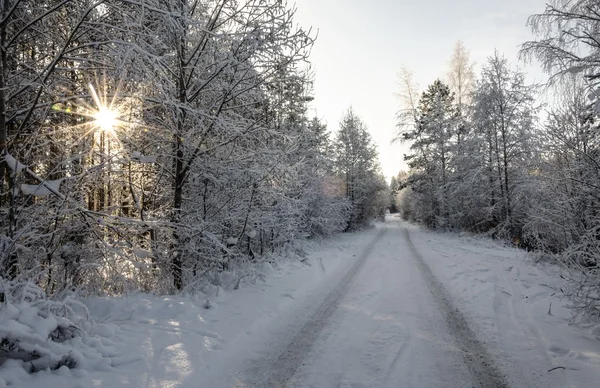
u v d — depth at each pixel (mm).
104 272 6586
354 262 11922
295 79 7559
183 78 6926
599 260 5516
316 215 19047
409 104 27828
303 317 6023
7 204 4824
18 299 3768
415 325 5496
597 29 7836
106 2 4723
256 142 8164
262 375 3951
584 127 8656
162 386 3461
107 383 3373
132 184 7020
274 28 6488
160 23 5504
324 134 19734
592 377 3738
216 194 7996
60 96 5621
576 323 5492
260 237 11250
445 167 25797
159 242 6758
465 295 7336
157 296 6363
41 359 3445
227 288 7527
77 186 5691
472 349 4605
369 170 31375
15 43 5449
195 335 4738
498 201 19719
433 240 19469
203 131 6750
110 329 4484
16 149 5348
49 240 5410
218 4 6859
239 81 6961
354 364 4172
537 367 4059
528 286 8125
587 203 7535
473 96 19797
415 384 3693
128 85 5578
